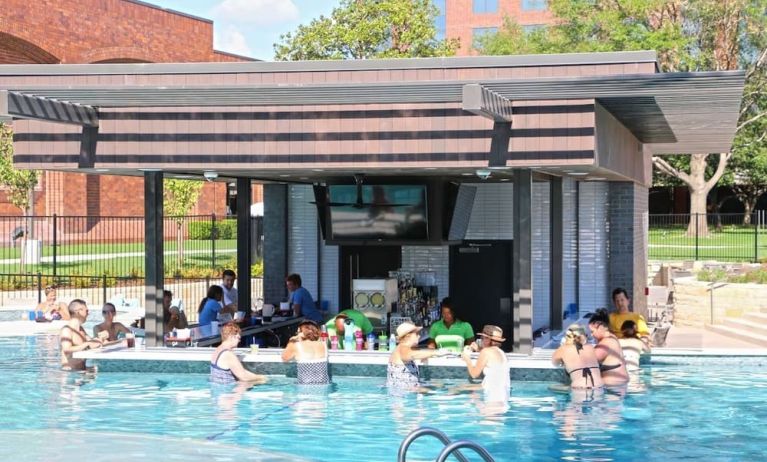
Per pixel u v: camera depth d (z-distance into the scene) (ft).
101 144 46.78
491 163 43.73
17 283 90.33
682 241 129.70
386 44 139.95
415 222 55.06
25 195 107.65
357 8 137.49
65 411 39.75
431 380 46.24
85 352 48.78
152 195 48.88
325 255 67.41
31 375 48.55
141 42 156.25
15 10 134.72
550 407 40.47
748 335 61.21
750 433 35.88
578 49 147.43
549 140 43.16
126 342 50.72
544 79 39.11
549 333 59.11
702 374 48.73
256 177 59.26
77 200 146.00
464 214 60.13
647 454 32.96
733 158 174.70
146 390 44.39
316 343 45.57
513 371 45.75
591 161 42.73
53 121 43.52
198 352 48.29
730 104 44.98
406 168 45.34
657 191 214.07
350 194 55.31
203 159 46.11
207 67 45.98
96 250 129.08
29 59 139.64
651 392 43.86
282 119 45.55
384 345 48.62
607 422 37.78
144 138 46.50
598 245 66.39
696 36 153.48
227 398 42.45
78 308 50.08
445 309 49.14
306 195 67.41
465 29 230.27
